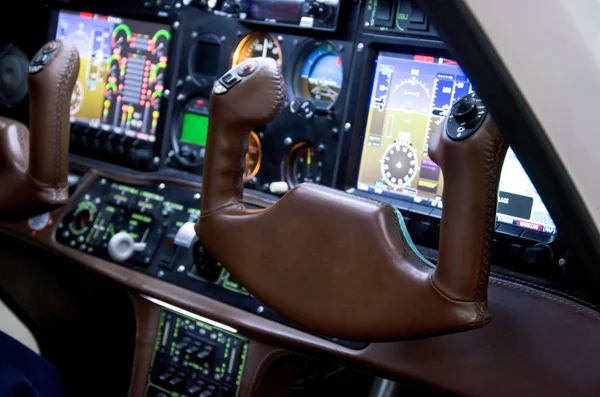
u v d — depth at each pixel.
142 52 2.28
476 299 1.21
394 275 1.28
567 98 0.94
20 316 2.55
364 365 1.71
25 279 2.51
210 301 1.94
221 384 1.91
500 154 1.16
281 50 2.03
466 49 0.93
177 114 2.21
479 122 1.16
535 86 0.92
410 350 1.64
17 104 2.54
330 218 1.34
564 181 0.99
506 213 1.66
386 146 1.87
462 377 1.58
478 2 0.88
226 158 1.47
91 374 2.54
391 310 1.28
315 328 1.36
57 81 1.75
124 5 2.31
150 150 2.23
